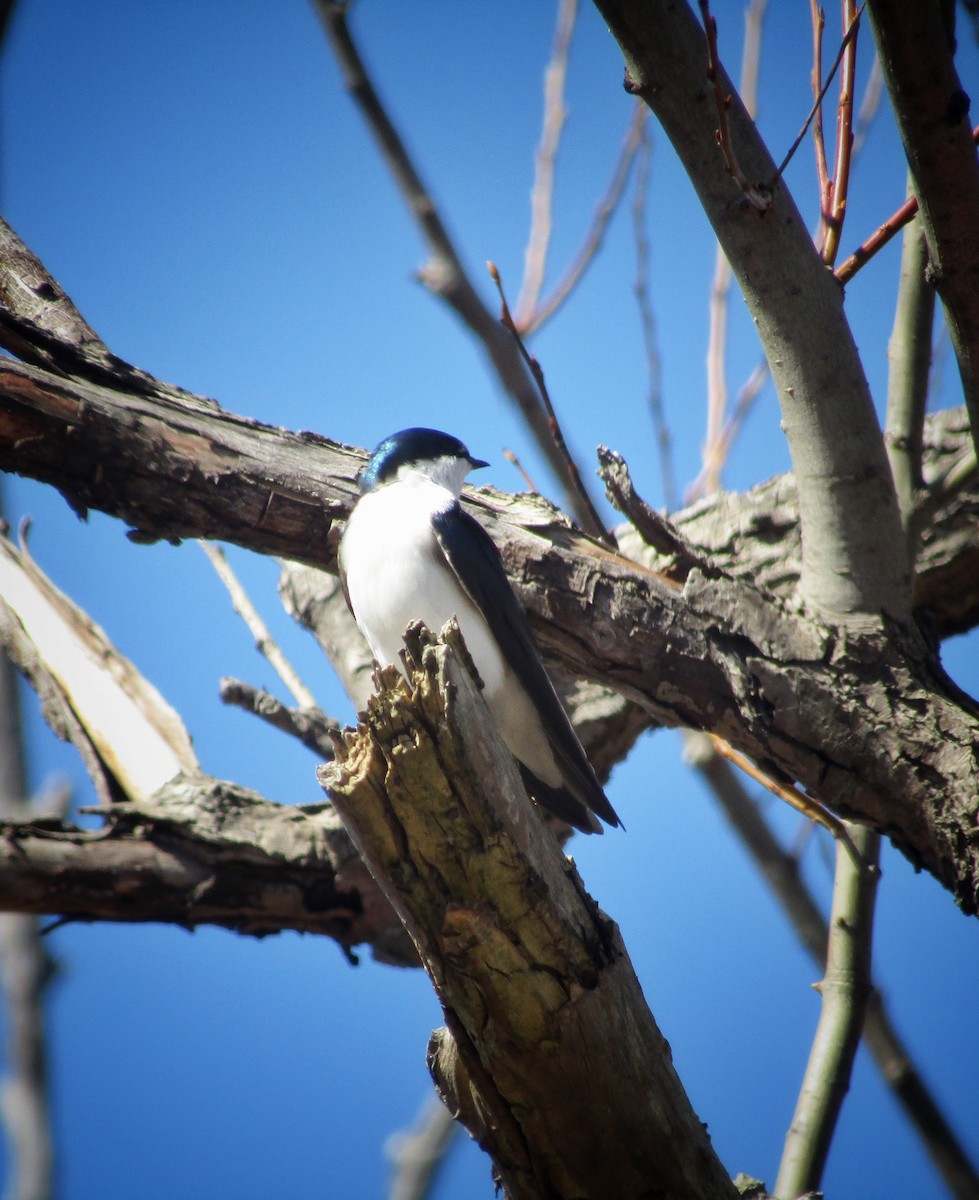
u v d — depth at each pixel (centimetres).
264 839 783
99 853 743
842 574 760
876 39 575
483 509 815
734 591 757
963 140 589
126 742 858
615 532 1028
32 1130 682
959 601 923
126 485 716
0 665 847
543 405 874
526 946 477
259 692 904
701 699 753
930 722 732
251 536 760
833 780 741
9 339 728
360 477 804
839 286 697
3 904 719
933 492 796
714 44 587
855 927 764
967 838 707
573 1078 494
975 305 639
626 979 500
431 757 448
